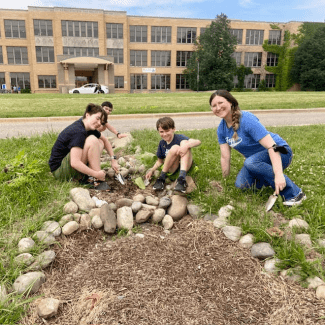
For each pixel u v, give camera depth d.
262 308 1.86
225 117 2.88
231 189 3.26
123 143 5.39
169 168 3.41
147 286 2.05
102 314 1.82
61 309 1.87
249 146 2.94
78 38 40.09
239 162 4.31
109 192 3.28
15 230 2.45
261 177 3.10
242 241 2.46
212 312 1.84
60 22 39.34
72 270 2.22
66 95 23.30
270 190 3.17
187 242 2.57
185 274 2.18
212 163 4.21
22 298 1.91
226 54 41.44
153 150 4.86
